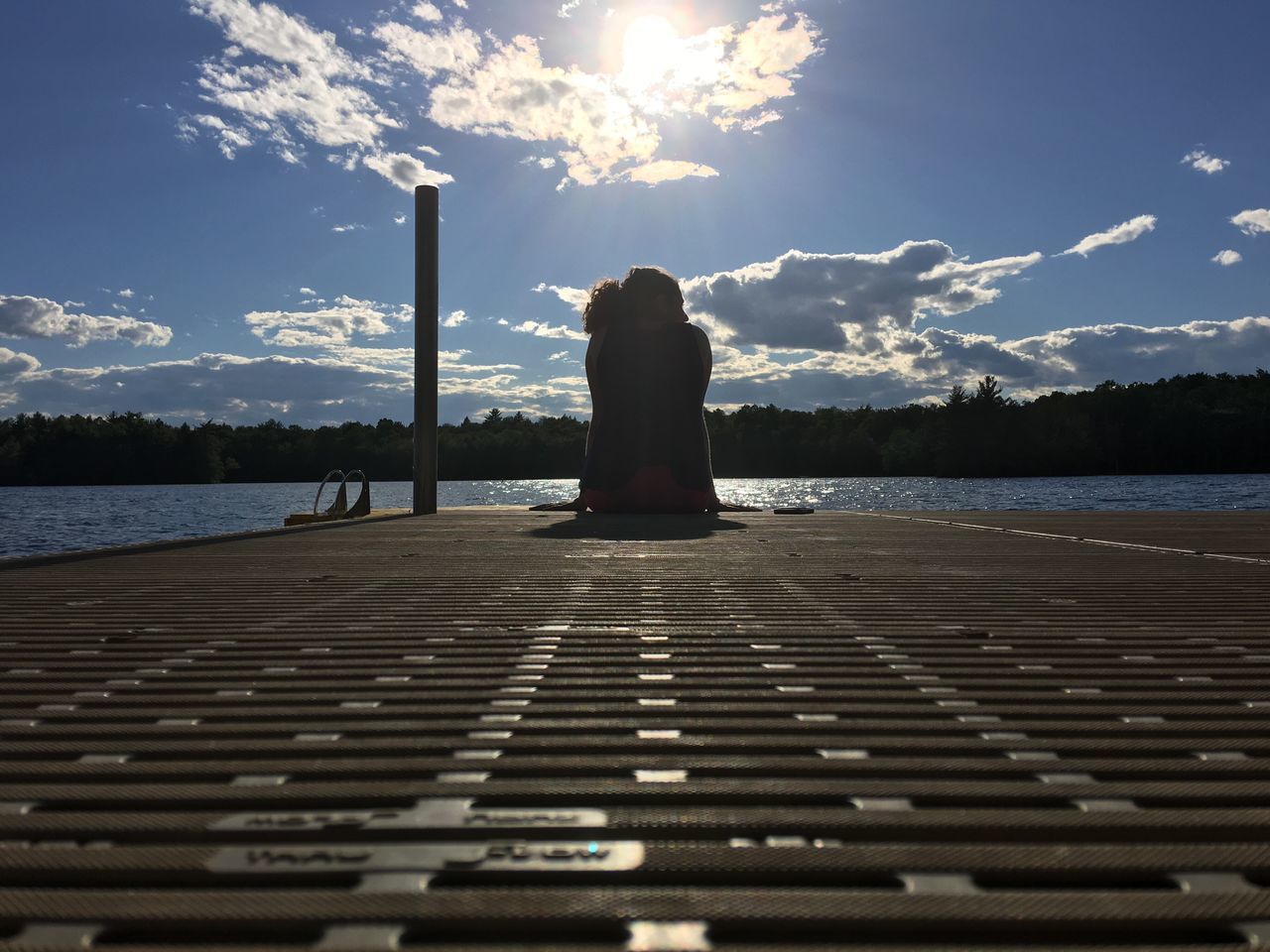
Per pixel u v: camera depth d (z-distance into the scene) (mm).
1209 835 1033
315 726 1501
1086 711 1607
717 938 807
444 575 3725
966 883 911
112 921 828
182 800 1143
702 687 1794
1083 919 829
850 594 3129
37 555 4359
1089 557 4434
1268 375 90562
